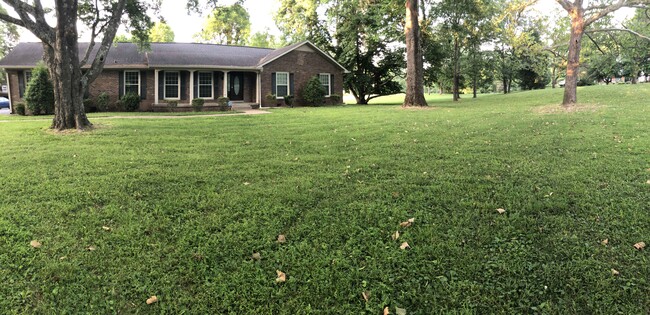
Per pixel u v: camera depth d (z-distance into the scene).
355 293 3.01
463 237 3.82
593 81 49.12
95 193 5.15
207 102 21.84
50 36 11.19
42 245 3.68
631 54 28.09
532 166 6.30
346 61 28.89
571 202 4.61
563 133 9.38
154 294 2.99
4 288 3.01
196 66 20.95
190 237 3.85
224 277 3.21
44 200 4.88
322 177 5.91
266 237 3.85
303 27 30.34
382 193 5.09
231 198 4.93
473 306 2.85
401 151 7.78
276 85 23.69
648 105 14.42
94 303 2.88
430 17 26.08
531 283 3.09
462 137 9.32
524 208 4.44
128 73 21.17
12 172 6.25
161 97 21.36
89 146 8.74
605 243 3.62
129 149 8.38
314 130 11.17
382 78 31.58
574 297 2.91
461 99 31.31
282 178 5.89
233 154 7.75
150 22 15.40
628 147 7.41
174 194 5.13
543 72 39.88
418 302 2.91
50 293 2.98
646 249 3.50
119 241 3.78
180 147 8.61
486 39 30.09
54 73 11.35
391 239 3.82
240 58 23.89
